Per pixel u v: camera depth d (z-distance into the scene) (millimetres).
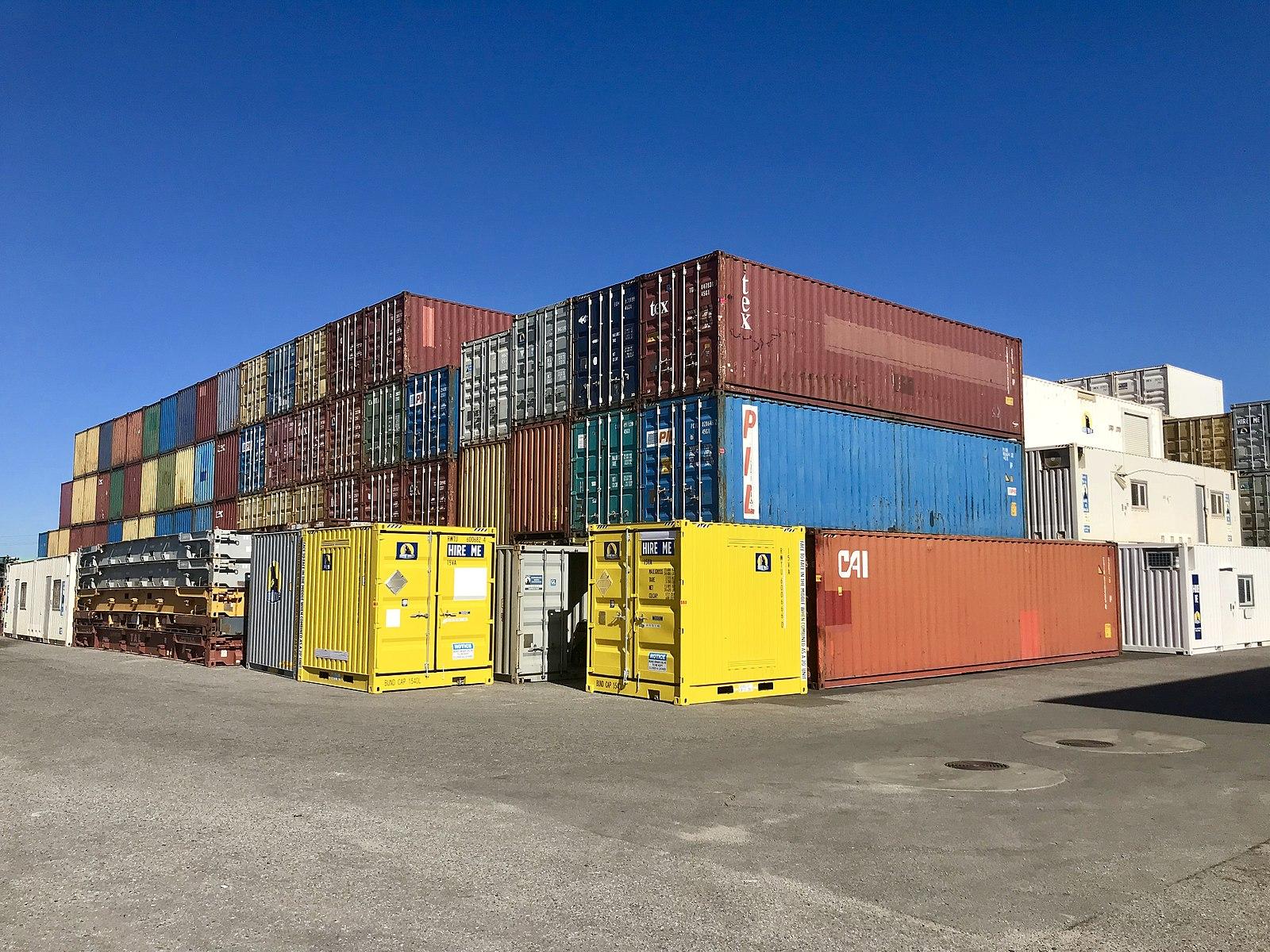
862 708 13719
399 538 15875
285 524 29312
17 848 6188
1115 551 23828
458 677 16453
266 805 7371
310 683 16828
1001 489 23531
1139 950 4652
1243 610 27188
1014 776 8703
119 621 26312
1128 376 42781
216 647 20484
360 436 26250
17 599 35531
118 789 7918
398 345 25047
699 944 4648
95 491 44250
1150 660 22625
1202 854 6246
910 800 7703
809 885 5531
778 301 18344
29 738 10633
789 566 15711
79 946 4539
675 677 14086
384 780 8367
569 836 6527
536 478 20422
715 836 6562
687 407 17453
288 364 30094
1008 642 20141
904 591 17922
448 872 5715
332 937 4684
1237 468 34438
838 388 19438
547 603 17609
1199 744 10547
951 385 22438
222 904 5137
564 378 20094
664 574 14477
